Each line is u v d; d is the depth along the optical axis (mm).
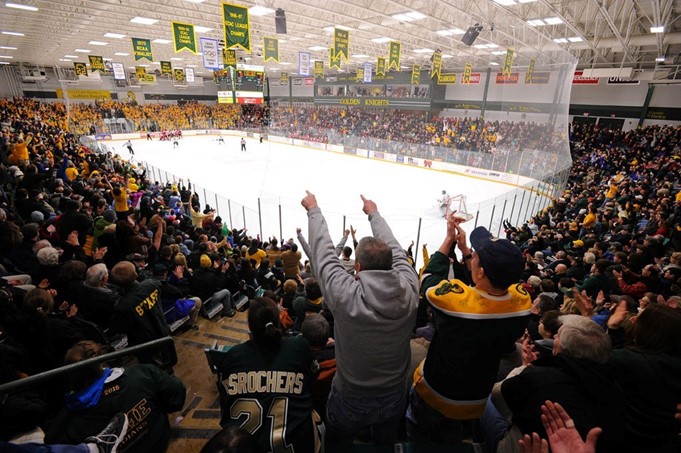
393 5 19938
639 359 2086
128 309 3797
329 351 2893
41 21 22438
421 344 3406
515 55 21984
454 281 1941
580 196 16328
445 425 2229
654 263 7938
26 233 5859
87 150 25719
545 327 3248
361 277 1791
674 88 28219
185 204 16172
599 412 1539
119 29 24844
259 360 2008
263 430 1820
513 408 1745
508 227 14281
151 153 37688
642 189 13891
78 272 4336
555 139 18672
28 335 3275
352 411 1900
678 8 17703
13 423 2492
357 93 45375
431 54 31906
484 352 1824
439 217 18438
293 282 5988
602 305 4207
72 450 2031
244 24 13617
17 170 11281
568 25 17922
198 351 4805
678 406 1946
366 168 30422
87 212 8648
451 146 30141
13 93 48188
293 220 17703
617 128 31484
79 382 2285
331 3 21062
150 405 2453
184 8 18562
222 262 7125
